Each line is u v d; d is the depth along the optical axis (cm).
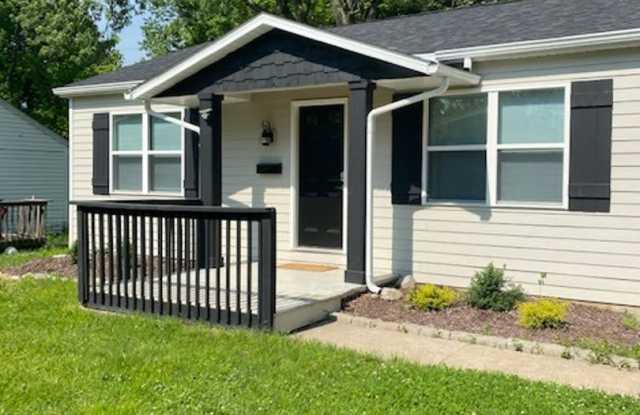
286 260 932
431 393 421
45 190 1941
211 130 859
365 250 737
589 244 686
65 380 440
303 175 926
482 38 764
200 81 860
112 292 675
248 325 586
